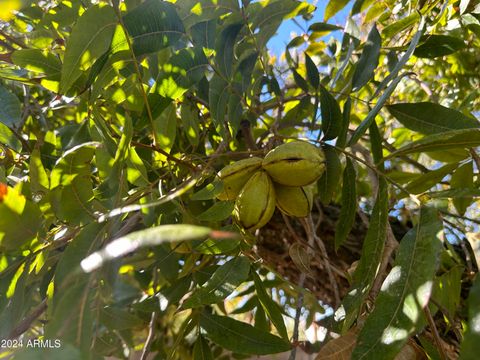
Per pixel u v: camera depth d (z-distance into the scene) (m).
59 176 0.23
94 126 0.27
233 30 0.34
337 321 0.28
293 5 0.37
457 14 0.42
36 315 0.28
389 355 0.19
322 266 0.46
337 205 0.51
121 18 0.26
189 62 0.30
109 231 0.22
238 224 0.29
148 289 0.37
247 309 0.43
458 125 0.32
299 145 0.30
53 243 0.25
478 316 0.17
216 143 0.45
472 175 0.40
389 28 0.43
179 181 0.36
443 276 0.34
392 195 0.49
